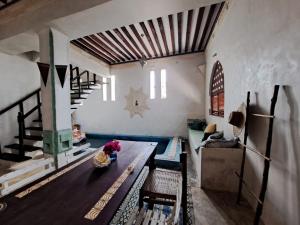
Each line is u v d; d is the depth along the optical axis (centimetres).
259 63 184
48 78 292
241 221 182
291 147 135
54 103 290
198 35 459
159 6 235
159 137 635
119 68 700
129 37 451
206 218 187
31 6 277
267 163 151
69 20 264
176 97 636
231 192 242
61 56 303
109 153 181
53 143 292
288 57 136
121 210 204
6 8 284
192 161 389
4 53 395
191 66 609
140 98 680
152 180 184
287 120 139
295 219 131
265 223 174
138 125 691
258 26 186
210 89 476
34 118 459
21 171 194
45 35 291
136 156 210
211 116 468
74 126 726
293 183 133
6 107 399
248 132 216
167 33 434
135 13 251
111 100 723
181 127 639
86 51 539
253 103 200
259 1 182
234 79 267
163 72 644
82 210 104
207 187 253
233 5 267
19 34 300
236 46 255
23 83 434
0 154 362
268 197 169
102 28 293
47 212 102
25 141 396
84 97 462
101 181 143
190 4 235
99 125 746
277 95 150
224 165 245
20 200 115
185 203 146
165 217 143
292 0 130
